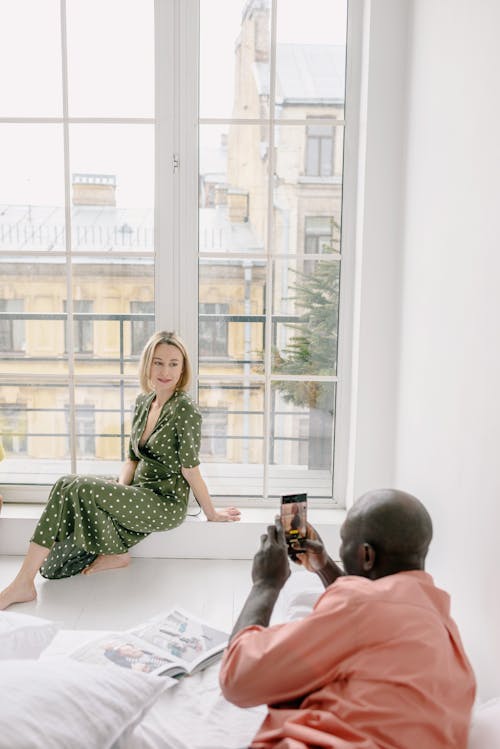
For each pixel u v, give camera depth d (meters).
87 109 3.05
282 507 1.69
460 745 1.17
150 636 2.05
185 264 3.14
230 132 3.07
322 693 1.18
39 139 3.06
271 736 1.19
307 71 3.04
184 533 3.04
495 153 1.82
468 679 1.24
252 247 3.15
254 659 1.20
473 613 1.95
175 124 3.04
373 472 3.06
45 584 2.77
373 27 2.81
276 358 3.23
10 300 3.17
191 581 2.81
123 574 2.87
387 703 1.13
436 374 2.35
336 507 3.26
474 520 1.96
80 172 3.08
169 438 2.90
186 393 3.12
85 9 2.98
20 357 3.21
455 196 2.16
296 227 3.13
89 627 2.41
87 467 3.26
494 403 1.82
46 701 1.34
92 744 1.33
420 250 2.57
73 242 3.13
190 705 1.73
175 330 3.18
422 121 2.56
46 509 2.70
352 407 3.13
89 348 3.21
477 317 1.95
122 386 3.23
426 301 2.48
